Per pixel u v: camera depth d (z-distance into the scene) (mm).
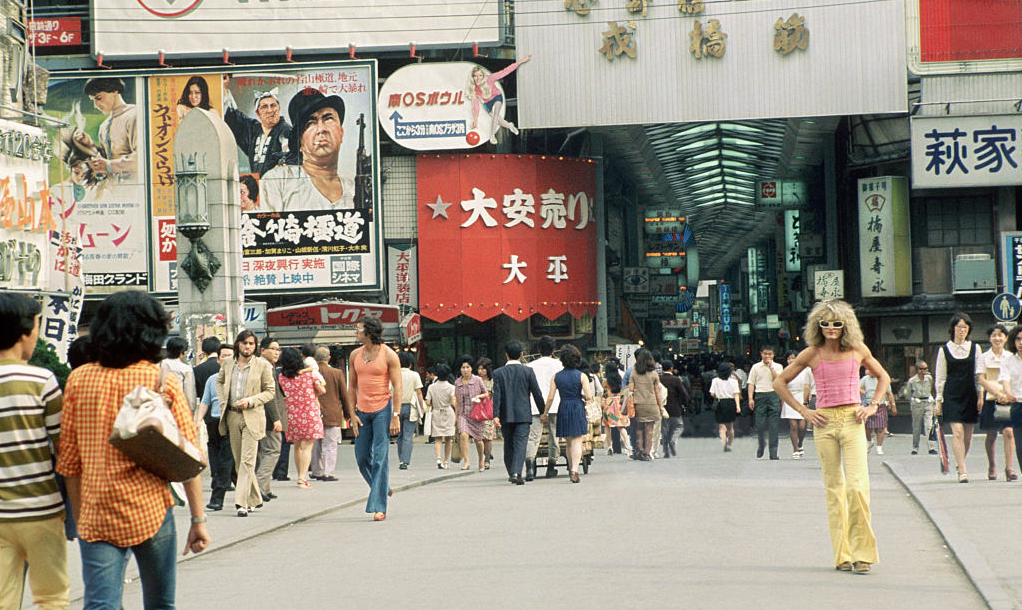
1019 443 14133
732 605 7121
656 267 49844
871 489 14703
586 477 17781
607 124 32094
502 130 34188
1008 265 31234
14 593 5758
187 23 32750
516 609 7168
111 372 5496
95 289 32438
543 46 32312
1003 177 31047
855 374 8500
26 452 5695
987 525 10359
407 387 20891
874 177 33094
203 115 19391
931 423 22391
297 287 32562
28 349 5871
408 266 33531
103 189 32594
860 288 33688
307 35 32656
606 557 9148
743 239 70438
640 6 31984
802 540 10008
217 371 14562
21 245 18078
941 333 32562
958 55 31141
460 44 32594
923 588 7676
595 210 34938
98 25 32719
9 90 19641
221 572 9297
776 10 31594
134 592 8617
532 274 33531
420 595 7766
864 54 31344
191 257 19125
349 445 30125
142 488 5418
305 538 11258
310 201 32656
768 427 21234
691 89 31844
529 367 16938
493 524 11648
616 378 23609
